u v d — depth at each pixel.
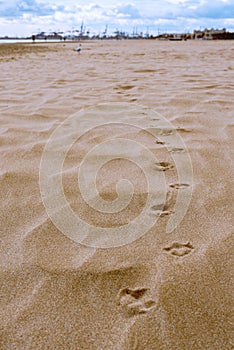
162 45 12.97
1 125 1.82
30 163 1.40
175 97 2.44
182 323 0.79
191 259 0.94
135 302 0.83
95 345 0.75
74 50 9.76
